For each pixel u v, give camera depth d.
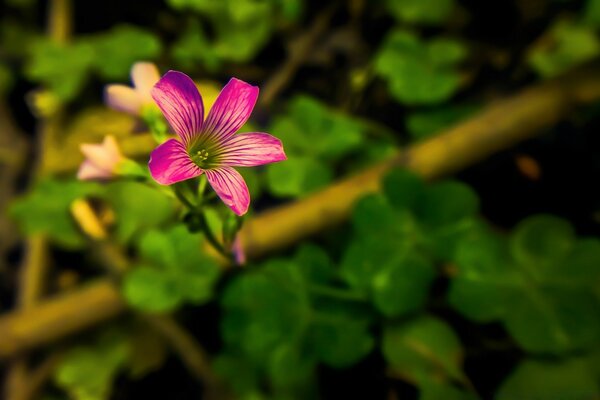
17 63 0.25
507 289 0.19
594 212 0.21
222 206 0.17
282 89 0.24
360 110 0.23
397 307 0.19
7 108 0.24
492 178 0.22
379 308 0.19
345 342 0.19
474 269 0.19
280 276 0.19
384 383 0.20
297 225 0.20
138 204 0.20
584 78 0.20
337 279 0.20
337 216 0.20
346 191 0.20
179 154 0.14
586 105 0.20
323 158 0.21
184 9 0.24
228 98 0.14
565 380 0.18
